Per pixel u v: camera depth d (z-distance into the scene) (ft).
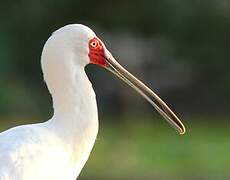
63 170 27.37
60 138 27.84
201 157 80.38
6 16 102.47
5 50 100.68
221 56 109.09
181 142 87.20
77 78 28.37
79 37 28.43
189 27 107.04
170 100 110.11
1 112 96.63
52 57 28.25
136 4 105.91
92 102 28.48
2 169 25.68
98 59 29.12
